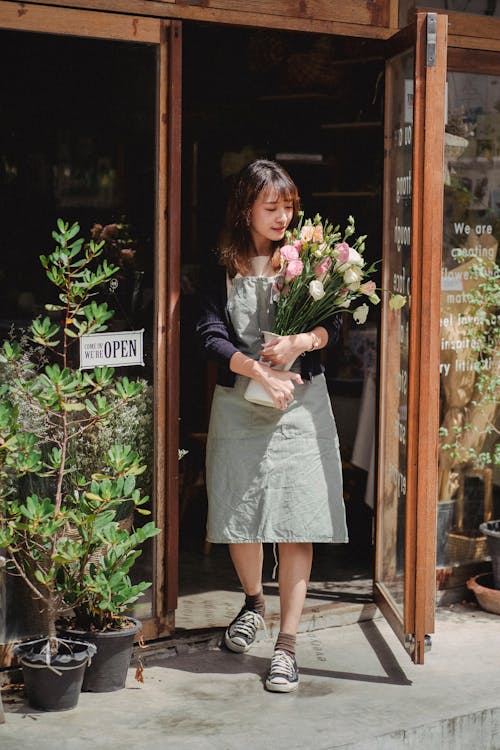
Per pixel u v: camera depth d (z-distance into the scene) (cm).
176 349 482
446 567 580
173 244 476
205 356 457
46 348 455
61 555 413
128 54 459
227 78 744
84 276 430
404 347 495
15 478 448
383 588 537
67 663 424
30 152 445
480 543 592
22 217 446
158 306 477
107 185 461
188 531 695
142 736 411
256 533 459
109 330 468
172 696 449
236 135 756
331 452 466
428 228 452
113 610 429
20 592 452
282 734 415
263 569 624
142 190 469
